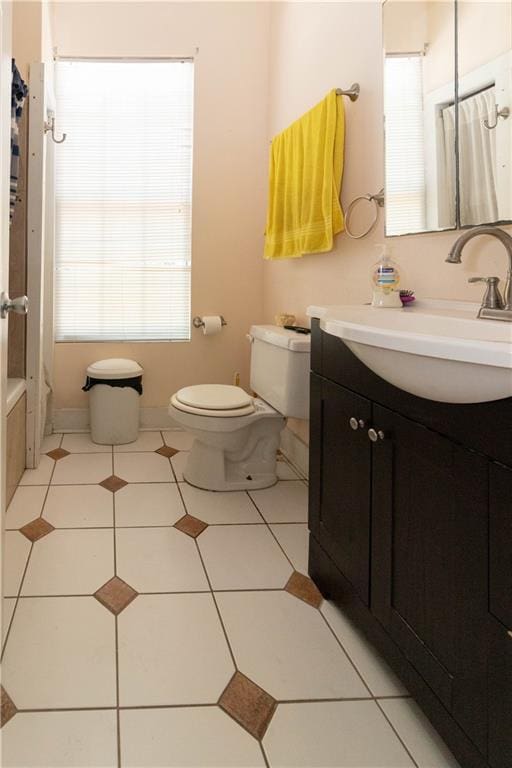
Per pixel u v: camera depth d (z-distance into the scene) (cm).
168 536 186
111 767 97
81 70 291
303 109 246
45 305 284
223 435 222
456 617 93
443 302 142
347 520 136
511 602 79
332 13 211
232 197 309
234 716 109
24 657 123
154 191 303
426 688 102
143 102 297
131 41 290
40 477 237
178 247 309
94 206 299
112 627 135
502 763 82
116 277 305
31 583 153
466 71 132
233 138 305
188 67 299
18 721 105
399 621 112
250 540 185
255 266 316
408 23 155
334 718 110
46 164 274
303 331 230
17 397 217
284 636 135
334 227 199
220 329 307
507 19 118
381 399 117
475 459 87
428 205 149
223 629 137
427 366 85
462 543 91
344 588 138
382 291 150
